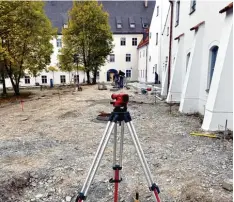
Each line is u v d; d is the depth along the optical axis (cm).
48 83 4047
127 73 4316
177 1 1359
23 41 1906
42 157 486
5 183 366
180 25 1282
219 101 664
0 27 1766
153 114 939
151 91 1816
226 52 651
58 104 1257
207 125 683
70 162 457
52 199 334
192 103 959
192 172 407
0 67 2092
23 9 1833
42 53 2083
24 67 2114
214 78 684
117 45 4250
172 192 344
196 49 931
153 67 2989
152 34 3036
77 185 369
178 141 587
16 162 460
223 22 748
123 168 425
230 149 525
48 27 2094
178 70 1242
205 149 527
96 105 1158
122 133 255
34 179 389
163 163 448
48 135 664
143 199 329
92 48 2828
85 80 4072
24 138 638
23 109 1189
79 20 2777
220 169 419
